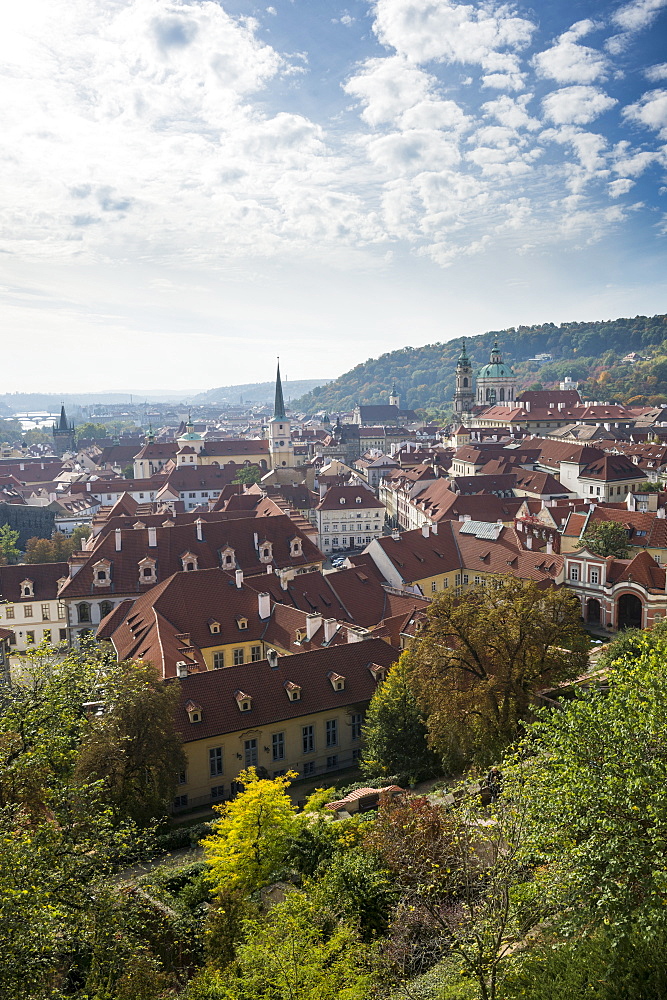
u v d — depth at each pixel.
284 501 154.75
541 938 27.33
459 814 32.12
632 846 24.16
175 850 54.97
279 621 89.56
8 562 168.38
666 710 27.91
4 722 38.88
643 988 22.66
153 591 92.12
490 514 147.38
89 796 37.72
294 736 69.50
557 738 29.08
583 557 108.88
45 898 30.72
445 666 60.50
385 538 115.56
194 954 38.12
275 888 41.94
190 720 64.56
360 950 30.94
